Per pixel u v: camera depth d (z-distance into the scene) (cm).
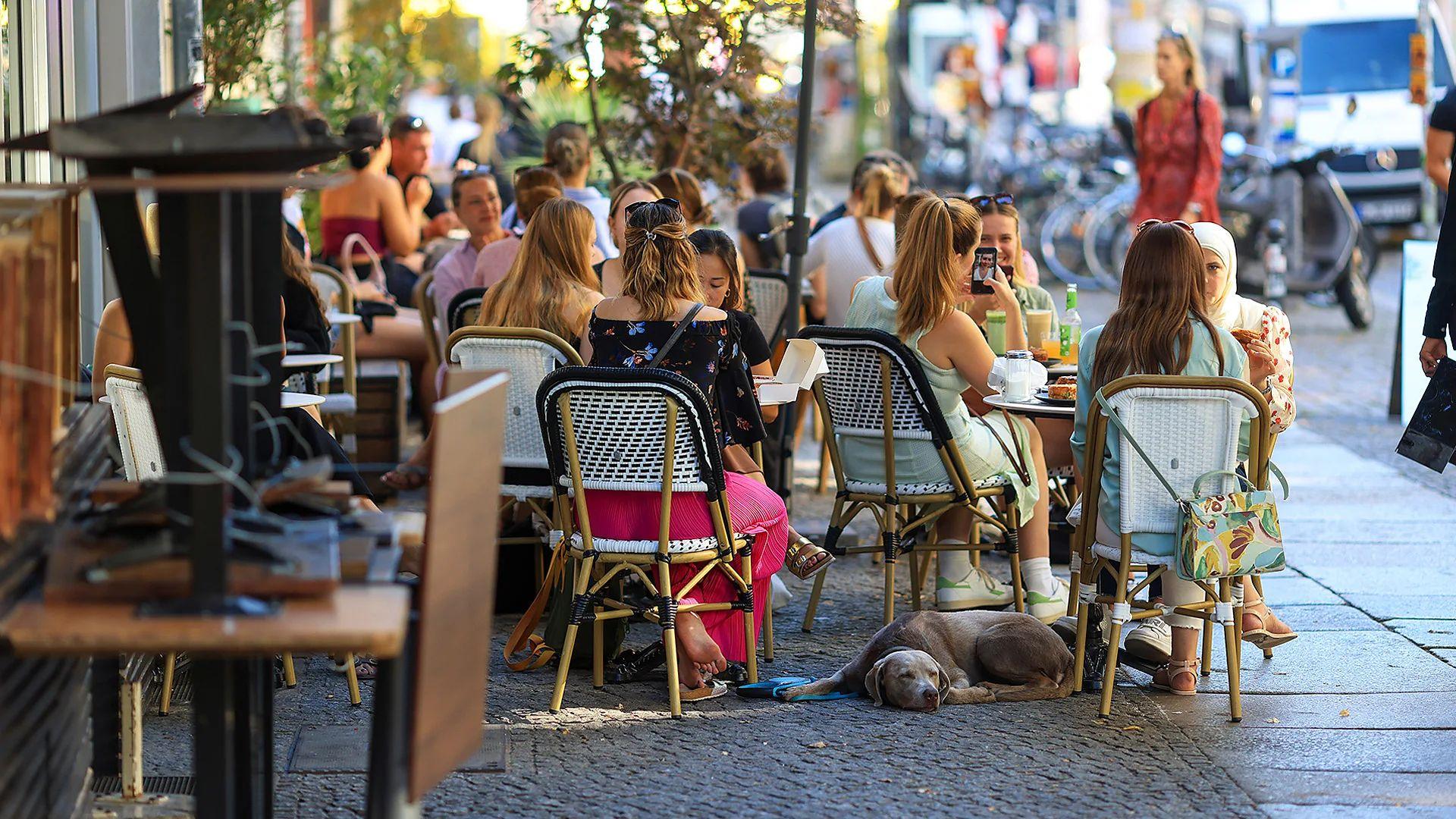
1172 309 738
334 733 694
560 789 630
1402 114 2700
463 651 437
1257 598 814
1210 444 707
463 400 418
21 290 407
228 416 406
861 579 998
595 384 706
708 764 660
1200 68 1823
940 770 652
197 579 396
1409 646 835
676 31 1306
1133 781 639
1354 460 1341
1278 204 2106
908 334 852
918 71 4094
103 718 593
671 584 753
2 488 399
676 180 1065
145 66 1099
